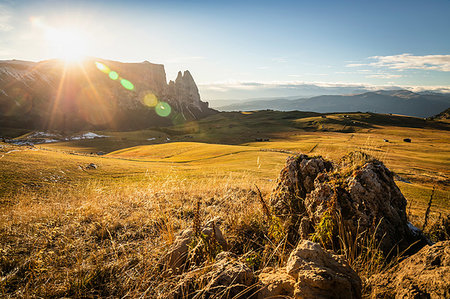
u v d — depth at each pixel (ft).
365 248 11.31
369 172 13.23
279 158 127.85
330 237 11.05
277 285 7.82
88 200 27.48
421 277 6.96
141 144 460.14
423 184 90.63
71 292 10.45
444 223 14.64
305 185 16.17
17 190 54.80
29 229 17.60
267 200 22.97
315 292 6.84
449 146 269.23
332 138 361.51
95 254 13.73
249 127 599.16
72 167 89.04
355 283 7.49
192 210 21.36
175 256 11.04
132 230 17.61
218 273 8.36
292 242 13.38
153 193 23.18
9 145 120.47
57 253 14.05
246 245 13.85
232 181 44.37
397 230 12.48
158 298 8.50
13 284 11.30
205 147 215.51
